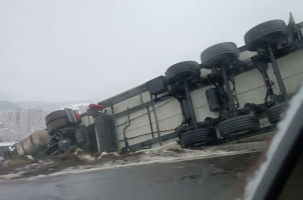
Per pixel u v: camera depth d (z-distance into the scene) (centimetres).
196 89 1475
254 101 1305
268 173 151
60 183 604
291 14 1194
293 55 1226
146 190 464
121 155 1093
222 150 996
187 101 1458
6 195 525
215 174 513
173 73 1359
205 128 1271
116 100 1806
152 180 539
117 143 1747
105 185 539
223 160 693
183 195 402
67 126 1872
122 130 1750
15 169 880
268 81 1252
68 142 1827
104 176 652
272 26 1105
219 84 1384
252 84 1320
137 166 789
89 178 644
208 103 1386
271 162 152
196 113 1459
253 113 1191
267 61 1280
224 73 1258
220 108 1351
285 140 149
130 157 1019
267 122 1236
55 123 1847
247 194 158
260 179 155
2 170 871
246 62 1329
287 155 146
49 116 1884
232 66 1318
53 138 1927
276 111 1042
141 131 1673
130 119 1730
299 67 1206
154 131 1619
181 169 634
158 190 451
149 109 1661
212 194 378
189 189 428
